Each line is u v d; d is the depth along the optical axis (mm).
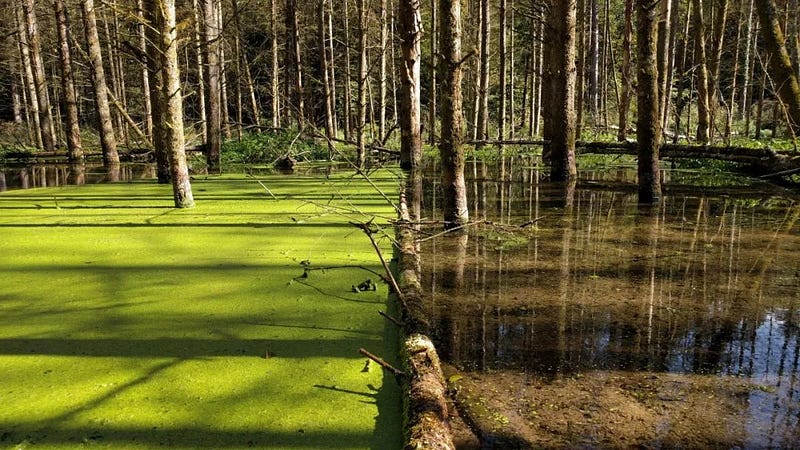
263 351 2979
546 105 16141
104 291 3971
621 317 3758
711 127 16406
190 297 3844
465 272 4816
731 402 2676
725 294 4207
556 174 11773
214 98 14641
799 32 17125
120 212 7223
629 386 2834
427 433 2135
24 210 7492
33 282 4180
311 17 25688
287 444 2152
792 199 8969
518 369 3021
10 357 2898
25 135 29578
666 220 7152
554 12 11359
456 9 6066
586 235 6262
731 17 24750
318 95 29328
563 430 2443
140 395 2514
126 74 30500
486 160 17828
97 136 27641
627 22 17094
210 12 14336
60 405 2424
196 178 11797
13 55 27328
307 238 5660
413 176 12086
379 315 3521
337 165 15648
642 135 8398
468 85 27172
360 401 2490
